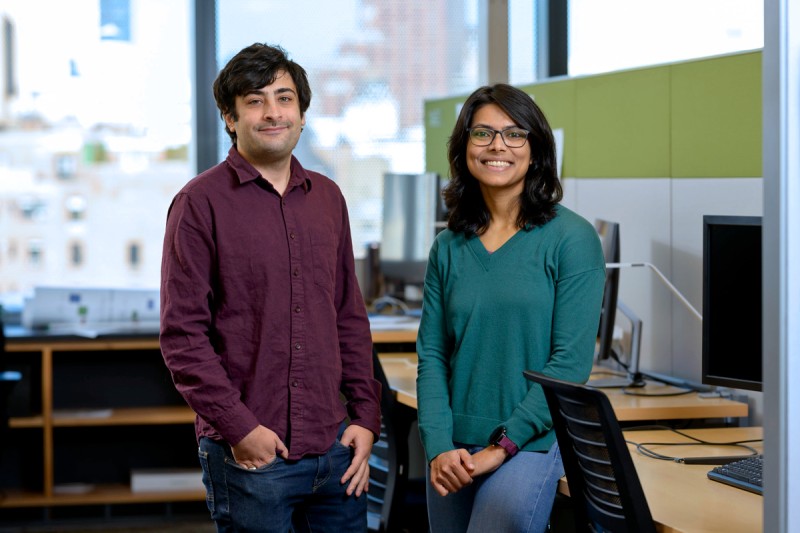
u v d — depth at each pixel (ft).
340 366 8.16
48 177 17.83
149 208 18.08
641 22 16.14
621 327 12.51
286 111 7.74
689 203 11.56
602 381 11.21
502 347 8.02
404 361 13.38
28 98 17.65
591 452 7.00
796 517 5.51
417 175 16.56
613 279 10.85
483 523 7.75
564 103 13.93
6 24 17.48
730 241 8.48
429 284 8.64
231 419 7.47
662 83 11.97
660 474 8.07
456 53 18.79
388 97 18.61
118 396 16.92
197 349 7.52
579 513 7.61
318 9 18.37
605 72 13.01
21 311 17.54
